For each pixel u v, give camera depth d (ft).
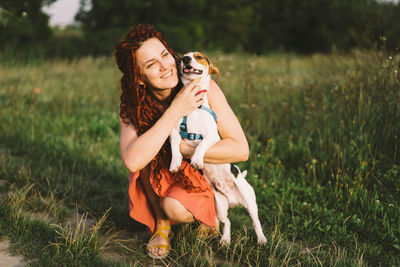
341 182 11.14
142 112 7.80
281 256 8.07
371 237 8.82
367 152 11.67
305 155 12.93
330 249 8.59
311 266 7.73
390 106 12.12
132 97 7.69
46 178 11.97
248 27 74.02
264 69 23.86
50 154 14.85
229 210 10.53
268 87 19.08
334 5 66.23
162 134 7.23
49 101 22.90
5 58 42.27
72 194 11.14
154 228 8.52
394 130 11.93
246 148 7.95
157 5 63.31
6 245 8.23
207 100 7.84
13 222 8.85
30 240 8.38
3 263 7.60
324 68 19.07
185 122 7.59
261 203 11.04
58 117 19.70
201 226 8.81
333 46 21.25
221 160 7.68
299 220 9.84
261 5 75.46
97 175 13.20
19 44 50.72
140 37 7.47
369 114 12.53
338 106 13.88
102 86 27.84
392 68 12.40
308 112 15.21
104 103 22.99
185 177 7.87
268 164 13.15
